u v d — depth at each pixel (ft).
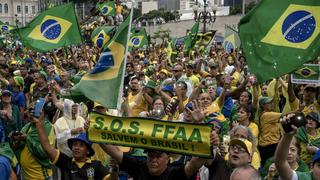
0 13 345.72
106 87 20.33
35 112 17.99
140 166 15.93
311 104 28.45
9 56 81.92
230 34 65.00
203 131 14.49
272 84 33.30
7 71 50.34
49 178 25.07
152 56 82.53
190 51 73.26
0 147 19.21
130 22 20.70
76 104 25.57
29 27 36.70
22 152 24.41
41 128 18.07
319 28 19.65
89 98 20.12
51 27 36.70
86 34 109.50
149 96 32.40
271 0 20.43
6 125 30.81
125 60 20.56
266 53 20.30
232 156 16.22
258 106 29.89
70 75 46.96
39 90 36.52
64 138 24.90
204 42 74.18
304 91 28.68
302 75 24.62
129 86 35.60
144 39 76.95
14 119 31.45
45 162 24.61
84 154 18.06
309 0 19.77
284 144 13.84
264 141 28.04
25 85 42.68
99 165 18.26
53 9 36.58
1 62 52.39
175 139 14.74
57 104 29.63
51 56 71.87
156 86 32.94
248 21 20.76
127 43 20.62
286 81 34.53
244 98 28.73
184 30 270.26
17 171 19.62
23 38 36.68
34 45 36.52
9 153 18.84
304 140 22.99
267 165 22.40
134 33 76.64
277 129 27.84
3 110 31.14
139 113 30.96
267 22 20.38
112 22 102.89
